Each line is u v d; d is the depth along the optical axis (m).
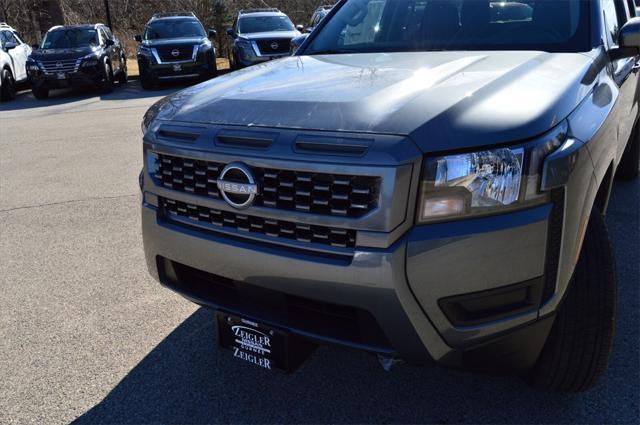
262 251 1.97
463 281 1.79
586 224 2.03
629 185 5.09
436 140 1.76
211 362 2.83
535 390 2.50
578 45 2.84
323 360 2.80
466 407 2.42
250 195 1.96
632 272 3.46
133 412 2.49
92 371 2.79
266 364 2.19
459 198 1.76
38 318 3.30
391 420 2.37
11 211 5.32
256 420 2.41
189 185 2.17
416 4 3.38
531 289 1.87
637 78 3.78
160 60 14.37
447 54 2.76
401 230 1.76
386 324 1.84
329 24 3.65
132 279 3.77
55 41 14.55
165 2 27.75
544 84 2.10
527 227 1.79
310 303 2.00
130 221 4.92
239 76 2.71
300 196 1.88
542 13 3.04
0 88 13.45
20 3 24.23
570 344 2.15
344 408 2.46
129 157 7.34
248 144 1.98
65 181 6.30
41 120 10.75
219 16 24.02
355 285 1.82
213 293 2.28
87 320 3.26
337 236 1.85
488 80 2.09
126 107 11.92
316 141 1.85
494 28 3.08
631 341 2.78
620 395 2.43
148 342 3.02
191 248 2.17
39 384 2.70
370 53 3.03
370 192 1.76
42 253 4.27
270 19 16.44
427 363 1.93
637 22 2.89
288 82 2.41
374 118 1.86
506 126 1.79
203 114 2.22
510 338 1.92
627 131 3.56
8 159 7.49
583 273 2.12
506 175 1.76
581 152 1.94
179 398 2.57
